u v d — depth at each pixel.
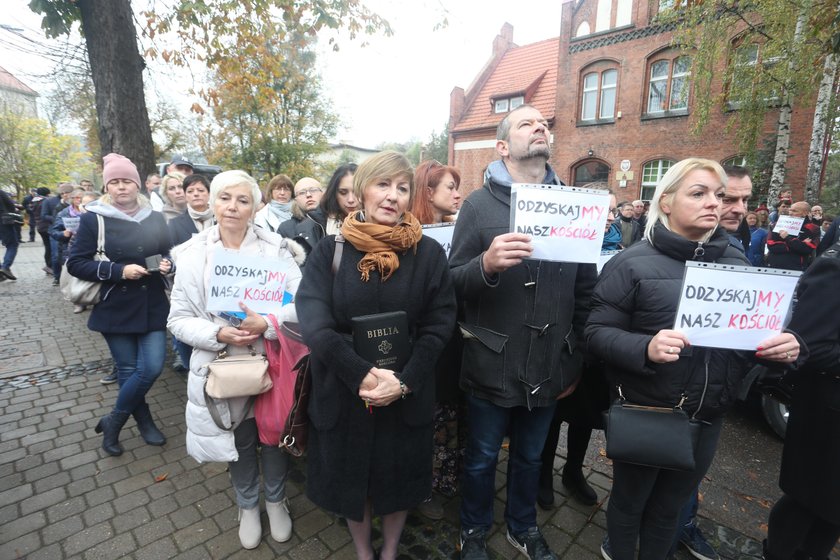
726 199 2.13
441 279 1.75
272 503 2.16
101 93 5.35
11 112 23.55
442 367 2.23
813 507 1.69
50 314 6.32
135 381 2.78
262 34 6.84
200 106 7.32
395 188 1.65
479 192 1.98
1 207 8.73
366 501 1.83
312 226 3.21
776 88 9.09
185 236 3.46
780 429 3.23
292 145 18.45
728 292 1.48
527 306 1.85
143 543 2.13
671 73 13.45
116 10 5.26
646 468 1.66
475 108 19.91
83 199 6.76
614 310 1.68
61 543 2.12
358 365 1.55
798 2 7.95
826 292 1.56
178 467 2.74
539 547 2.05
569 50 15.41
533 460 2.04
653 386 1.60
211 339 1.90
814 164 8.79
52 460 2.80
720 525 2.36
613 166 14.84
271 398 1.97
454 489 2.52
